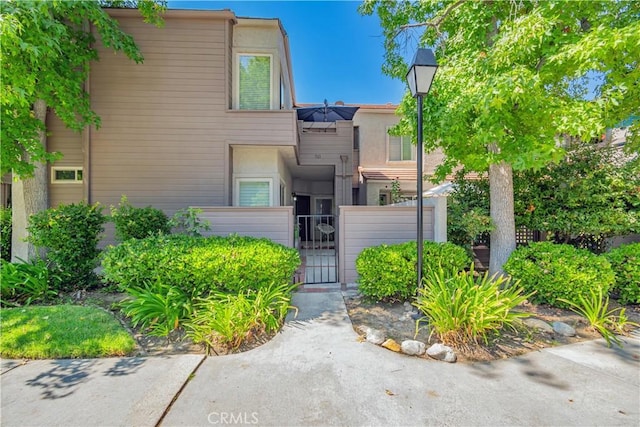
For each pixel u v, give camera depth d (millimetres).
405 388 2871
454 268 4711
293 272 5355
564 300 4715
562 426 2355
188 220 6062
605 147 7000
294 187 15766
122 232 6539
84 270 5887
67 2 6035
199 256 4730
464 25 5898
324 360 3404
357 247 6453
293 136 8625
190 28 8445
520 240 8109
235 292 4809
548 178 7059
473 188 8016
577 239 7520
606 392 2785
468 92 4902
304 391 2826
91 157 8242
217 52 8508
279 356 3496
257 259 4840
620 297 5242
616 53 4543
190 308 4273
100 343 3617
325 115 12438
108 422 2410
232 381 2984
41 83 6500
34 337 3715
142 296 4262
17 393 2777
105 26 6785
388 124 14703
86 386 2891
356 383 2955
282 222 6598
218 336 3797
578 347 3723
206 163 8492
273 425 2393
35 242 5562
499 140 5168
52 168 8438
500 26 5547
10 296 5082
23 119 6695
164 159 8406
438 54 6547
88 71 7809
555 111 4617
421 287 4500
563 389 2838
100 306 5008
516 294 4199
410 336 3996
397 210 6480
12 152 6570
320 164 12188
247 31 8953
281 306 4527
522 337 3932
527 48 4578
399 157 14672
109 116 8281
